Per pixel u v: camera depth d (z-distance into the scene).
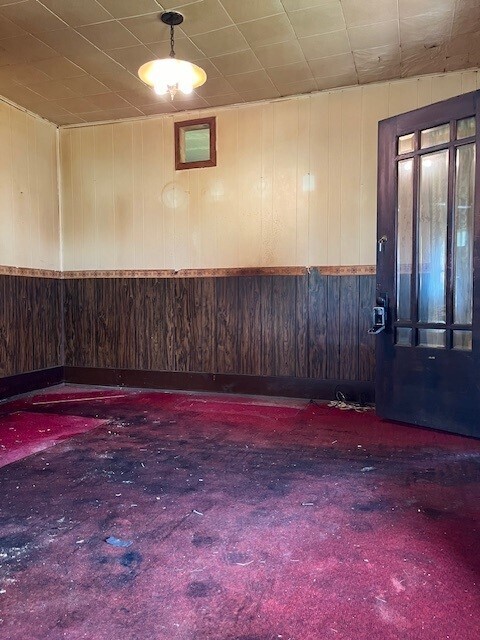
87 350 5.60
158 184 5.22
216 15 3.37
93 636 1.48
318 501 2.42
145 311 5.33
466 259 3.48
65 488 2.62
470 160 3.45
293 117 4.71
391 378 3.86
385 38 3.69
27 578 1.78
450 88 4.24
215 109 4.96
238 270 4.95
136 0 3.18
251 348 4.94
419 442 3.36
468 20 3.45
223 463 2.98
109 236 5.44
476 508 2.33
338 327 4.62
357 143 4.51
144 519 2.24
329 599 1.65
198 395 5.01
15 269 4.96
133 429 3.75
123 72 4.23
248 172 4.89
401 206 3.81
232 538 2.06
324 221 4.64
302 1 3.21
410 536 2.07
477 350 3.33
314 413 4.21
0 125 4.75
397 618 1.55
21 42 3.72
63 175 5.59
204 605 1.62
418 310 3.70
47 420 4.04
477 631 1.49
